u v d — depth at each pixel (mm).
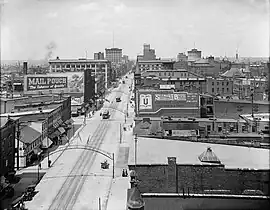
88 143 89188
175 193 50344
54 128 92188
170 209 49344
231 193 49938
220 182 50219
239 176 49906
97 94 188875
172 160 50625
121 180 60750
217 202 49281
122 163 71312
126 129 105812
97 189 56812
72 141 91500
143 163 51125
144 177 50781
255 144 61219
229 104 92500
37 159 74250
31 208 49719
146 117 91562
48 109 94125
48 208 49625
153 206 49500
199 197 49719
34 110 90875
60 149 83000
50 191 56156
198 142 62375
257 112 91500
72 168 68250
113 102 177375
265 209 48688
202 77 146625
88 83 156750
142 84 136625
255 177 49750
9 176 60625
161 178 50562
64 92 143125
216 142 62719
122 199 52344
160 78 140875
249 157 53750
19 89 147000
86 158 75562
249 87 132500
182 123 79562
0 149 56688
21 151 69000
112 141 91000
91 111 147500
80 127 111938
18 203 50844
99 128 110000
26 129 76375
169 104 95625
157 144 61375
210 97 96312
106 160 72438
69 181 60844
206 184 50344
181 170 50562
